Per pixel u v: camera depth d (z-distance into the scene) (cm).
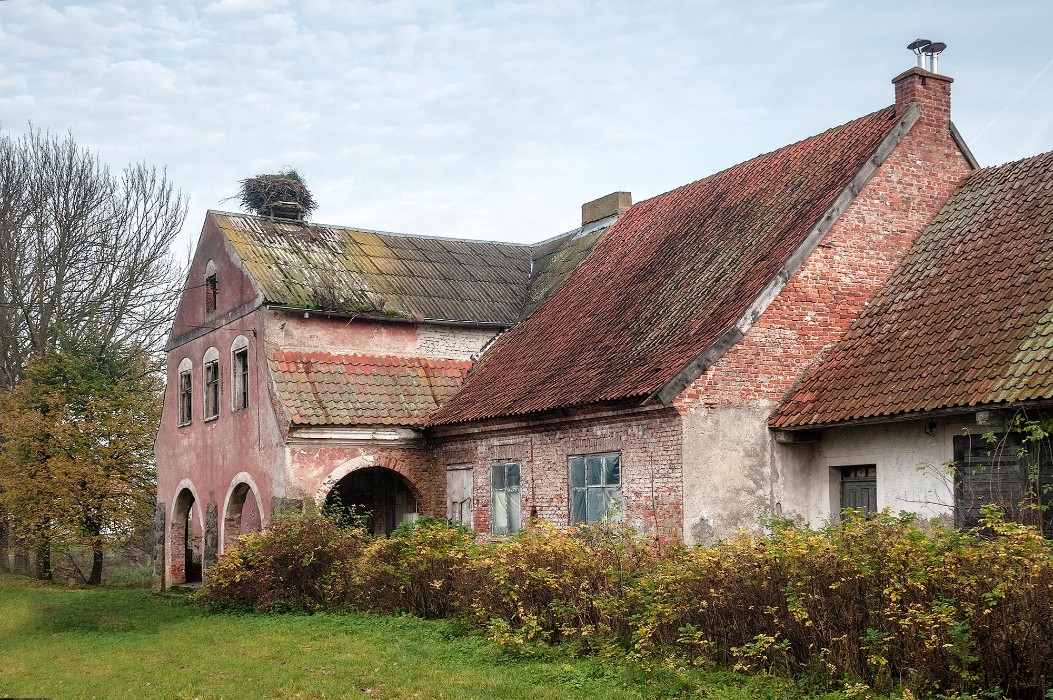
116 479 3206
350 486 2670
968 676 914
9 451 3200
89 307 3525
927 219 1919
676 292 2012
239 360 2491
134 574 3559
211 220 2639
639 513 1752
